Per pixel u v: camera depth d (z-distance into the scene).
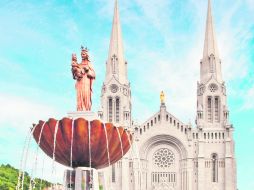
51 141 32.19
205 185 120.38
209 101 125.69
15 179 120.81
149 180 123.19
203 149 122.12
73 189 32.72
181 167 123.12
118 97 126.81
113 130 32.09
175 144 123.94
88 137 31.50
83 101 34.22
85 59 34.81
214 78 126.25
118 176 120.06
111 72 128.75
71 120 31.42
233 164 120.75
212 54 128.75
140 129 124.81
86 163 33.03
